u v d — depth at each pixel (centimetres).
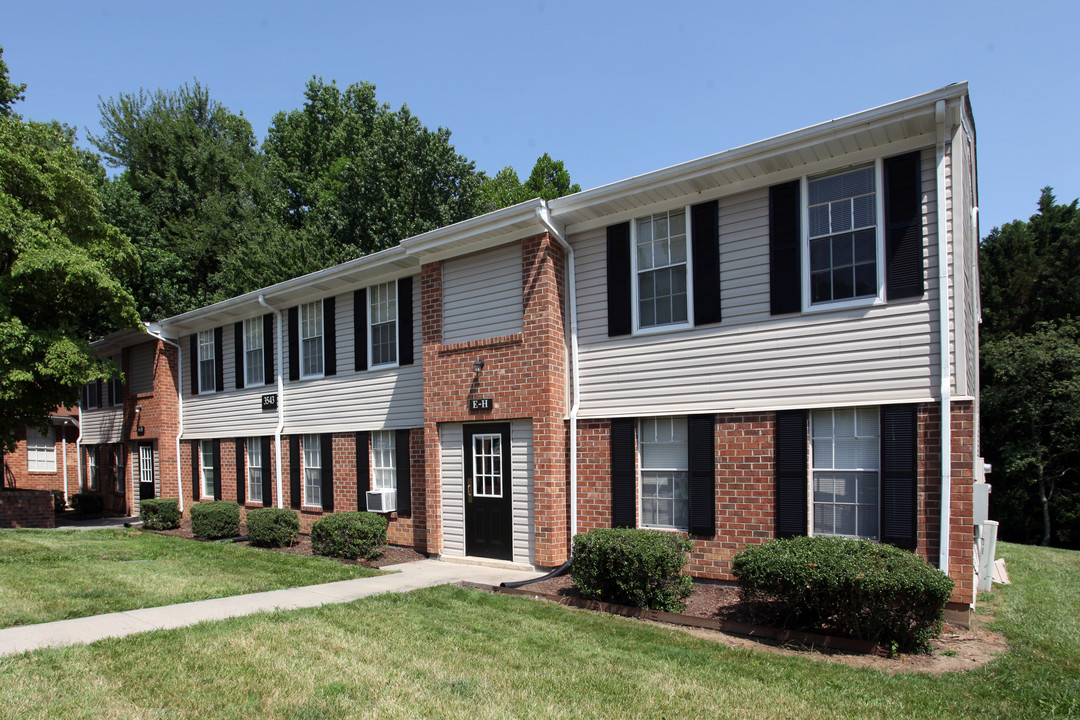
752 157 798
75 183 1588
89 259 1509
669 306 917
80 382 1542
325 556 1137
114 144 3312
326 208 2773
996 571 1072
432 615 725
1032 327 2405
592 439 968
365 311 1340
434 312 1138
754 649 621
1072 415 2083
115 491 2131
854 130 730
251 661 559
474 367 1071
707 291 873
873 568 601
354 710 464
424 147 2623
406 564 1066
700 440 864
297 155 3441
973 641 641
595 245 991
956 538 684
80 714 450
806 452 786
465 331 1098
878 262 753
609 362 962
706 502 854
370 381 1321
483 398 1057
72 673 525
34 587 837
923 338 721
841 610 620
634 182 885
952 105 679
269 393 1564
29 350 1451
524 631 668
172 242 2972
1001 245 2570
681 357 893
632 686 513
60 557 1078
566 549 981
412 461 1224
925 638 604
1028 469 2188
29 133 1588
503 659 577
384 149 2614
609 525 941
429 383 1137
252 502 1598
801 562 629
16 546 1193
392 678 525
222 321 1719
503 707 471
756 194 846
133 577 921
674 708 470
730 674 542
